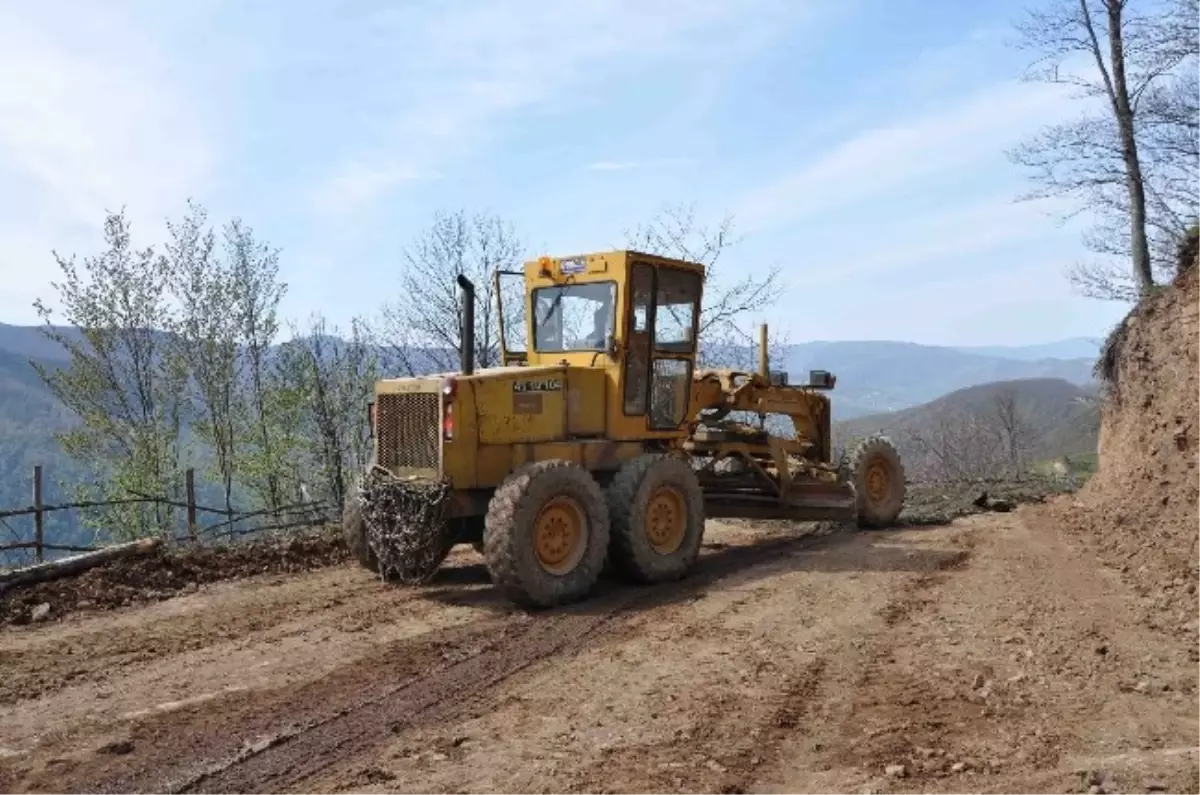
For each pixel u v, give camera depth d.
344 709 5.51
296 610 8.05
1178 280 13.72
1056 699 5.39
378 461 9.02
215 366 23.08
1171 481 11.36
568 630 7.33
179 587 9.02
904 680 5.85
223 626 7.50
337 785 4.41
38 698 5.77
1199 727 4.89
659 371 9.87
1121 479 13.24
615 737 4.95
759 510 11.59
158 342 22.55
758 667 6.20
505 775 4.47
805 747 4.79
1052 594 8.00
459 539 9.04
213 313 22.97
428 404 8.54
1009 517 13.07
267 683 6.02
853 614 7.63
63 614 7.95
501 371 8.82
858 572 9.35
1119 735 4.80
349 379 23.05
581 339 9.66
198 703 5.64
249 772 4.60
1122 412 14.17
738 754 4.69
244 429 23.06
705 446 11.16
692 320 10.20
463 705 5.58
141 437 21.50
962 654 6.36
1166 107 16.44
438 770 4.56
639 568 8.88
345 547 10.73
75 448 21.41
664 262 9.73
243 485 23.16
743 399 11.55
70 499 20.34
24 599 8.12
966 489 17.80
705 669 6.18
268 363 23.33
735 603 8.12
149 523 20.56
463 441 8.43
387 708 5.53
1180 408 11.91
